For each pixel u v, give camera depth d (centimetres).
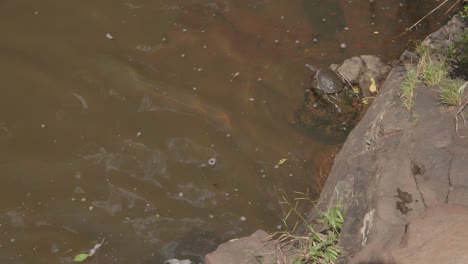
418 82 530
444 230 383
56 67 739
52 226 600
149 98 703
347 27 766
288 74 720
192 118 682
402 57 710
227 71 726
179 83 716
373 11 783
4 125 685
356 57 717
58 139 671
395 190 440
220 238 584
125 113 691
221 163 642
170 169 639
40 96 712
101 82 723
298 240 488
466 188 432
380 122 519
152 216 603
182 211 606
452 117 489
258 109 688
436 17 768
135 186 627
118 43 761
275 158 644
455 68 555
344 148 571
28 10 801
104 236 591
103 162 648
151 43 760
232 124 675
